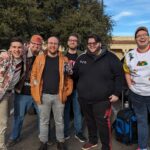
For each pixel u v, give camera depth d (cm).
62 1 1078
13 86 230
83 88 234
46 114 238
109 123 232
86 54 237
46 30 1063
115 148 254
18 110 260
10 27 797
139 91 231
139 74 229
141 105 234
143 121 236
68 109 271
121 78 230
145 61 226
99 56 229
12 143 266
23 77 251
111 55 232
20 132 277
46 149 243
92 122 249
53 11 1089
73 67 244
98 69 230
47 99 235
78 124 273
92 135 253
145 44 224
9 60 217
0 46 758
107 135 232
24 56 244
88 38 230
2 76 213
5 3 807
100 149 252
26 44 257
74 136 286
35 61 237
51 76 235
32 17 846
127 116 260
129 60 232
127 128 259
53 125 313
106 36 1038
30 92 257
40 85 234
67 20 1014
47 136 243
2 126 222
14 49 229
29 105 262
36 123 331
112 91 230
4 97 220
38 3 1071
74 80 253
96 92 229
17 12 801
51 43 233
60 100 237
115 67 229
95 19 1040
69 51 267
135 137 262
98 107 230
